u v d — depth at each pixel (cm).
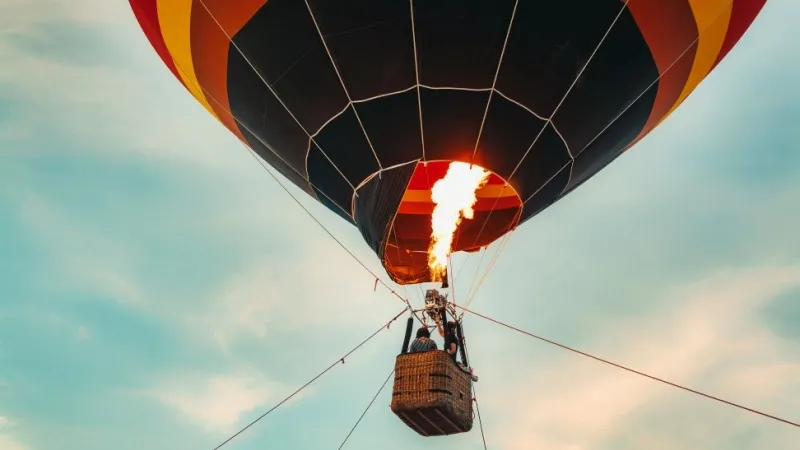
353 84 1402
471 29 1344
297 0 1369
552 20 1354
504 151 1445
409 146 1428
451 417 1333
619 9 1381
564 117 1445
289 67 1430
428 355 1331
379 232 1427
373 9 1342
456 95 1391
